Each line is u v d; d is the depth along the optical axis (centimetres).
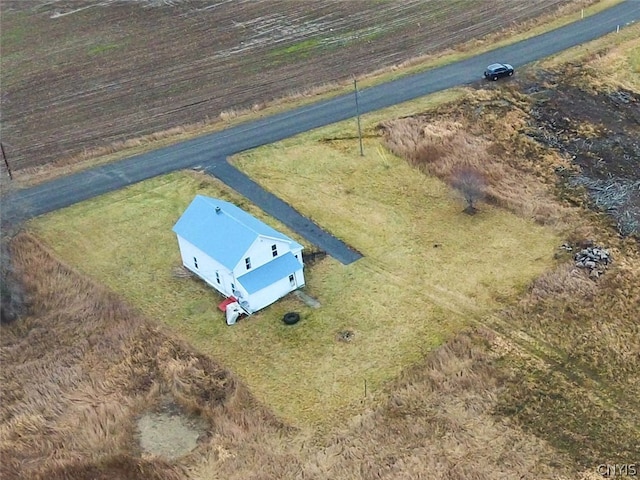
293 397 3581
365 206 4841
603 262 4266
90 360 3841
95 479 3219
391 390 3581
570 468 3177
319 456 3272
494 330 3875
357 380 3647
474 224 4638
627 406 3453
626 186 4906
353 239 4566
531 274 4219
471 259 4362
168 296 4241
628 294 4053
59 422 3503
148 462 3275
